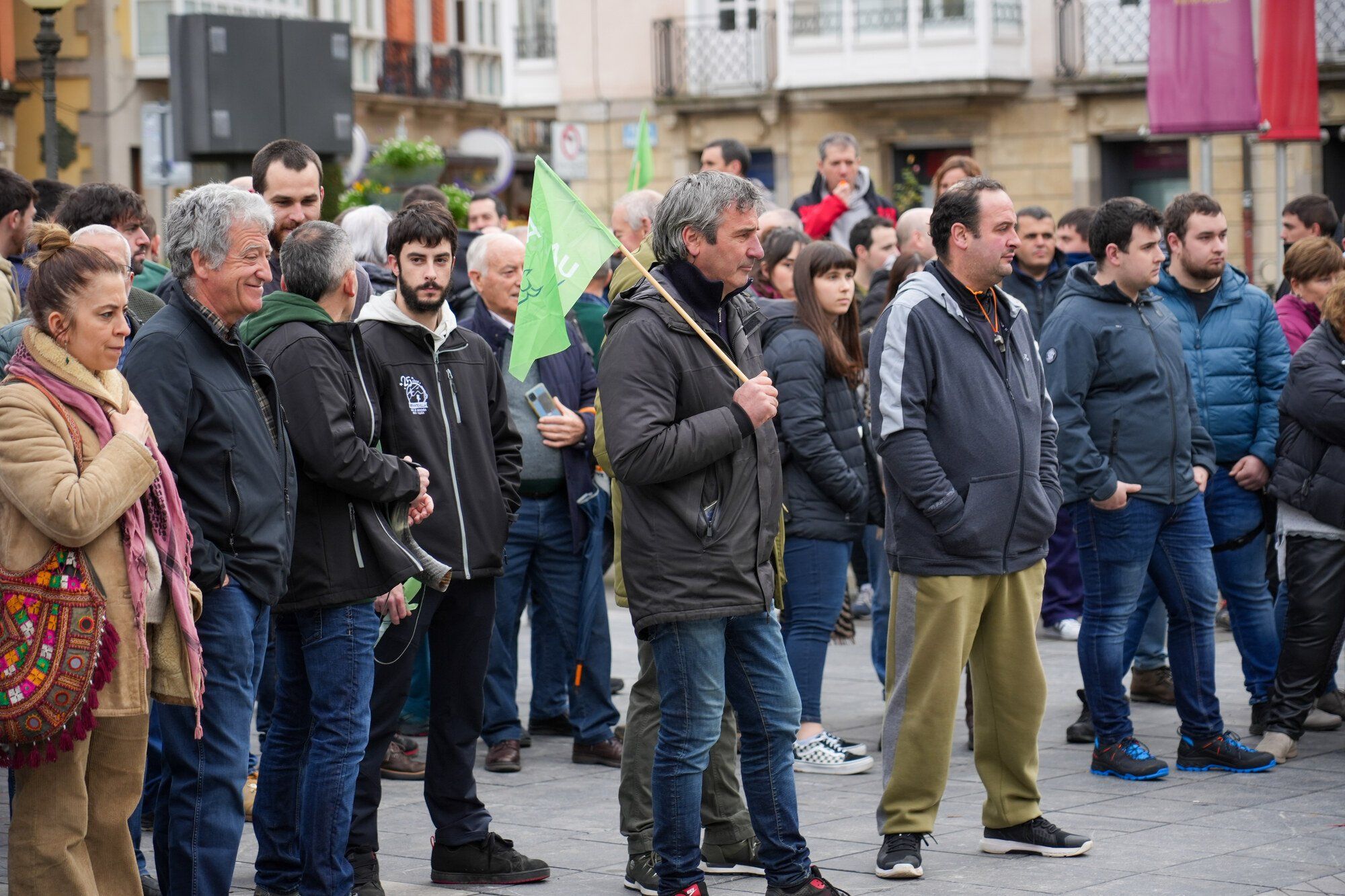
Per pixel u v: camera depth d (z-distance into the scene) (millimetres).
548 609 12633
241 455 8016
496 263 12453
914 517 9344
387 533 8648
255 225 7992
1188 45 18000
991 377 9344
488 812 10773
